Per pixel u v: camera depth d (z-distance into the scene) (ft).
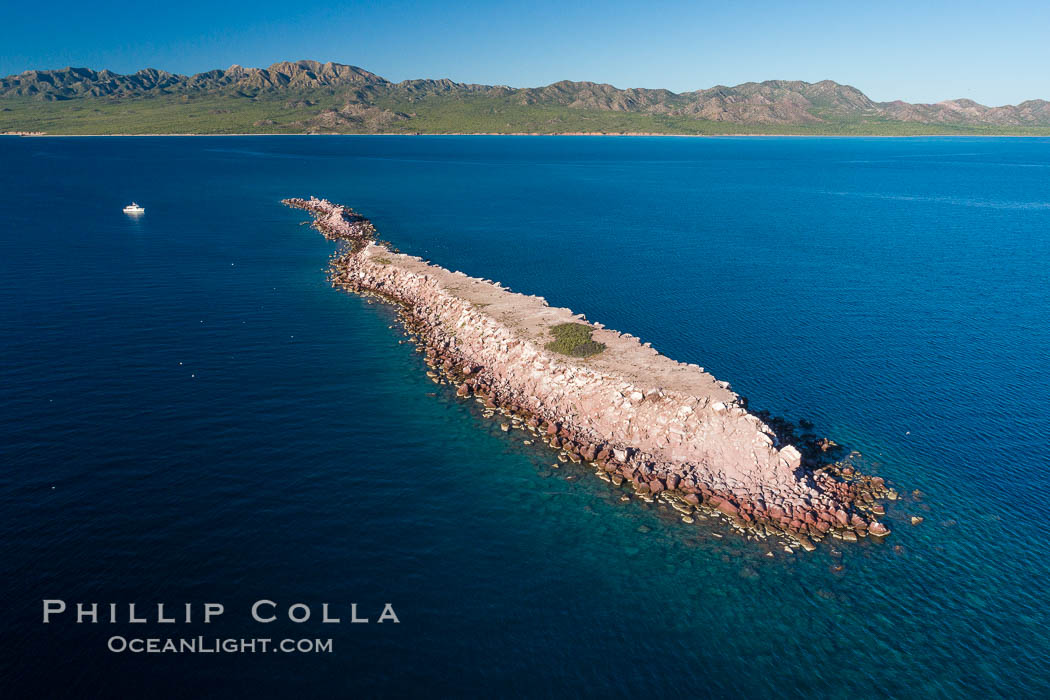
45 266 277.23
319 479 124.88
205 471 124.47
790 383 178.19
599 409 152.97
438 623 91.81
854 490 129.90
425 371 180.65
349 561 102.78
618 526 117.50
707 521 119.96
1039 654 92.53
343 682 81.41
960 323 229.66
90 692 77.71
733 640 92.63
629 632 92.73
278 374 173.06
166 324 208.74
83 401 150.82
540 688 82.23
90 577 95.09
